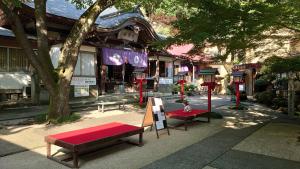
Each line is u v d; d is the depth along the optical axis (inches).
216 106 558.9
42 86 522.9
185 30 276.2
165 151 234.8
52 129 315.6
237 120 391.5
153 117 283.1
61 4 630.5
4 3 320.5
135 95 642.2
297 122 377.1
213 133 305.3
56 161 207.0
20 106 489.4
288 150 237.9
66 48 367.2
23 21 538.0
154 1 427.5
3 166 195.9
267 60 328.5
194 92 889.5
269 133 304.5
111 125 259.0
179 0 300.0
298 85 529.0
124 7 463.2
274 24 249.1
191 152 231.0
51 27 541.0
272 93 615.2
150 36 698.8
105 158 215.6
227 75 792.3
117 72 761.0
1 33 494.9
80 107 470.3
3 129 314.7
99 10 364.2
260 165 199.8
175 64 917.8
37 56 355.3
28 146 246.4
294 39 294.2
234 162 205.8
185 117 317.1
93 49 569.0
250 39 287.0
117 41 674.8
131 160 210.5
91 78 561.9
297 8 208.1
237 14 245.6
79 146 189.9
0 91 498.3
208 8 260.8
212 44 291.3
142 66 719.7
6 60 508.1
